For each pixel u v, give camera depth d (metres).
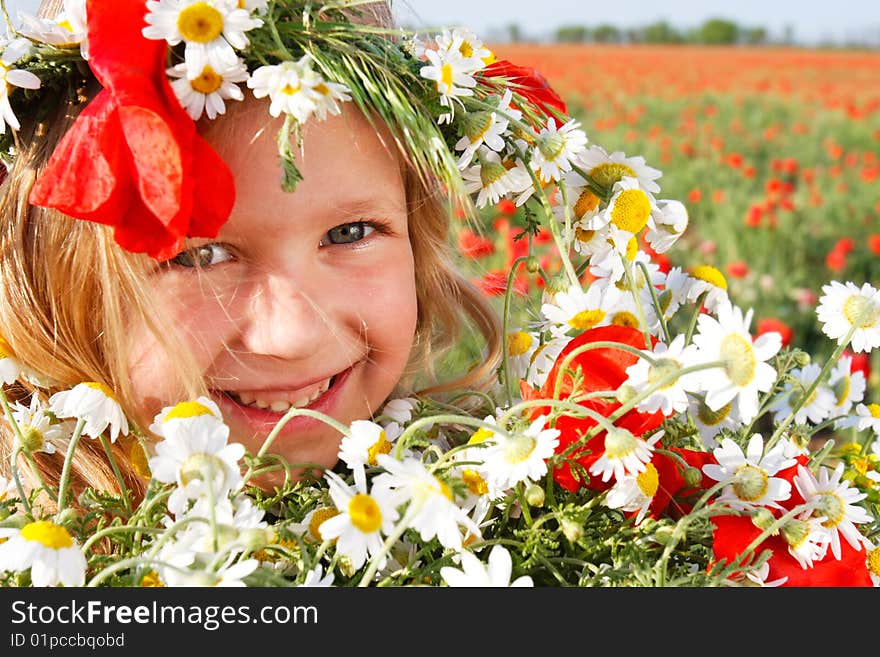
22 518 0.90
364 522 0.82
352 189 1.07
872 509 1.17
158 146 0.88
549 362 1.34
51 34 1.00
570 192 1.24
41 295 1.17
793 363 1.19
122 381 1.11
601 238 1.23
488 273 1.75
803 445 1.17
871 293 1.15
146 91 0.91
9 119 1.03
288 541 0.96
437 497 0.83
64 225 1.14
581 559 0.97
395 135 1.07
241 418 1.12
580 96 11.51
